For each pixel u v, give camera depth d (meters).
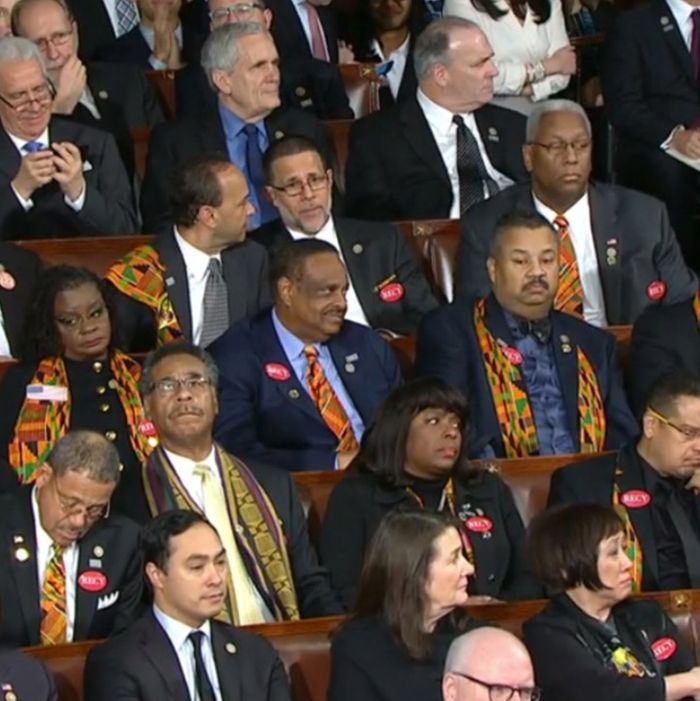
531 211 27.00
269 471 24.08
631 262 29.89
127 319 27.75
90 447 22.56
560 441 26.45
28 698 20.50
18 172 29.95
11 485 24.33
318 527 24.33
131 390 26.05
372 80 35.09
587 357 26.81
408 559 20.91
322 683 21.59
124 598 22.88
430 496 23.95
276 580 23.48
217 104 31.72
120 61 35.44
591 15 37.75
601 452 25.80
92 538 22.88
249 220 30.67
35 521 22.81
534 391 26.56
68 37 32.47
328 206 29.23
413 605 20.89
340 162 32.62
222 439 25.88
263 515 23.72
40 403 25.73
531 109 33.69
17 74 29.91
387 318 28.98
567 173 29.45
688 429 24.14
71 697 21.11
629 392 27.62
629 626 22.08
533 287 26.39
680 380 24.30
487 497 24.16
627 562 21.78
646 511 24.27
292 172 28.95
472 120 32.31
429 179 31.97
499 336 26.58
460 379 26.44
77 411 25.78
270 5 35.75
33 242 28.39
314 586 23.59
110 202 30.53
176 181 28.16
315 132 32.09
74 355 25.98
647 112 34.09
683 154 33.69
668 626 22.27
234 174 28.14
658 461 24.34
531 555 22.03
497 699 18.56
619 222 29.95
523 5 35.00
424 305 29.17
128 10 36.25
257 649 21.47
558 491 24.39
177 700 21.00
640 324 27.58
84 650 21.31
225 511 23.69
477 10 34.91
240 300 28.23
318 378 26.31
